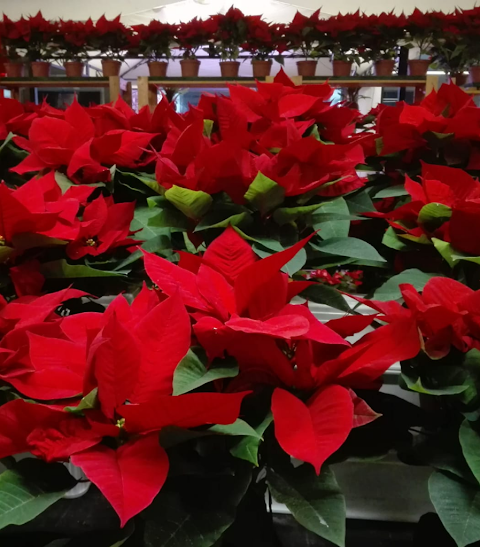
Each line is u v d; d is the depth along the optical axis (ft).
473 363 1.45
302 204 1.87
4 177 2.37
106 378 1.24
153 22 6.66
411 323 1.37
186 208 1.76
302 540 1.92
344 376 1.40
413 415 1.63
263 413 1.39
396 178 2.32
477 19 6.17
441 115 2.25
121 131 2.11
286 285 1.49
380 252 2.19
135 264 2.04
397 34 6.42
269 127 2.14
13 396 1.41
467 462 1.33
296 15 6.59
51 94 7.15
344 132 2.29
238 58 6.94
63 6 9.56
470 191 1.90
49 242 1.78
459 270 1.81
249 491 1.64
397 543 2.05
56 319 1.64
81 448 1.18
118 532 1.38
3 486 1.20
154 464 1.18
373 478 2.21
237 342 1.36
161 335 1.31
